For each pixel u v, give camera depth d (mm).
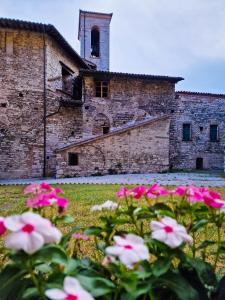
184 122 25625
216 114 26484
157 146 22203
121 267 1406
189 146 25609
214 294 1888
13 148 20109
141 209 1966
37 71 21016
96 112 23672
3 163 19797
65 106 22500
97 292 1372
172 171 23844
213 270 1771
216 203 1741
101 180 17281
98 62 33969
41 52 21094
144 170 21797
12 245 1165
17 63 20625
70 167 20125
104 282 1418
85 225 5695
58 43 22406
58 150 19922
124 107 24406
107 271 1788
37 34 21031
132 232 1986
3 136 19953
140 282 1455
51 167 21172
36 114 20906
